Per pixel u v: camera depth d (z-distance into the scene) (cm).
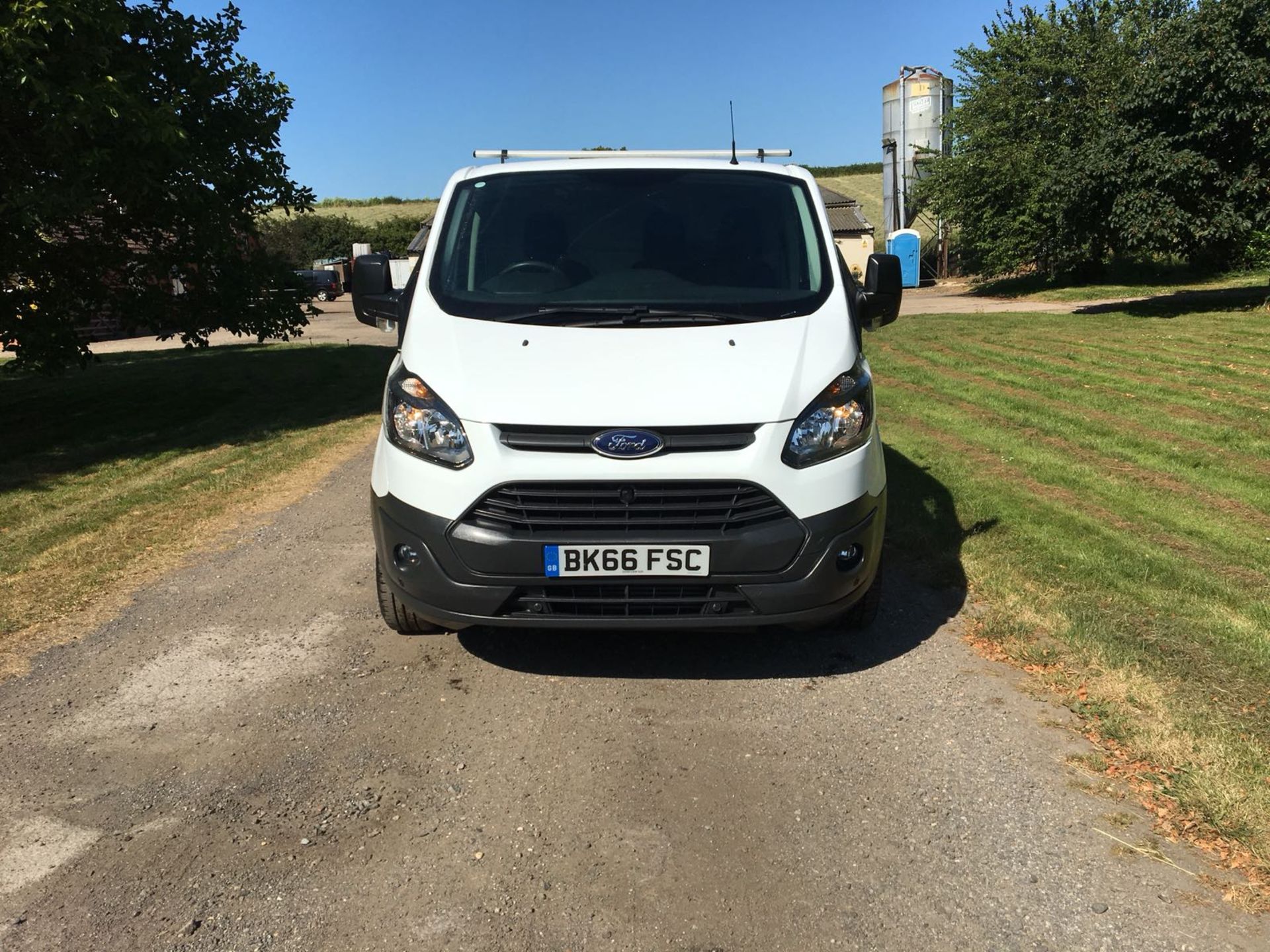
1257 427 857
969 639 420
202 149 1065
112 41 930
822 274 423
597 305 398
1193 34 1667
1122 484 675
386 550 368
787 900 253
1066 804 294
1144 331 1628
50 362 1038
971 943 237
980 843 276
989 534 555
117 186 943
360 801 300
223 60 1120
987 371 1251
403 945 237
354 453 860
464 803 299
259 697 372
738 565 338
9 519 637
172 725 349
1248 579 488
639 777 315
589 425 337
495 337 379
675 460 336
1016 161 2928
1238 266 2323
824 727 346
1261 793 290
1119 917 244
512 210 447
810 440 348
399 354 402
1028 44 2972
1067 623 421
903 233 3744
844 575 354
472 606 346
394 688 380
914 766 319
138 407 1176
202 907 250
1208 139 1692
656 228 439
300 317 1240
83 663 403
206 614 459
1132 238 1753
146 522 623
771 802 299
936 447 809
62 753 329
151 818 290
